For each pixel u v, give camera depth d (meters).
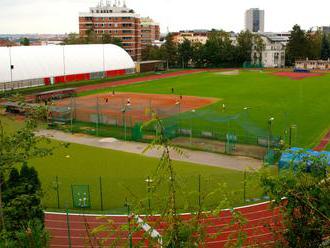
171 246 10.62
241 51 188.50
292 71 165.50
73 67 127.94
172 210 10.86
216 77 143.25
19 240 13.88
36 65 117.44
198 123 67.94
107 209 35.84
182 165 47.44
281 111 79.00
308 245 12.63
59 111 68.88
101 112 76.31
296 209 13.59
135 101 90.12
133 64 154.12
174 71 169.38
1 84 106.12
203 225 11.12
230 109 81.12
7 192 22.34
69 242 29.25
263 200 35.91
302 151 14.35
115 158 51.25
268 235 28.50
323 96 97.50
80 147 56.34
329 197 12.25
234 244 12.38
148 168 47.12
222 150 53.81
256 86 117.25
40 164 48.78
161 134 11.13
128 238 13.03
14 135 21.41
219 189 13.41
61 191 39.88
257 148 54.44
